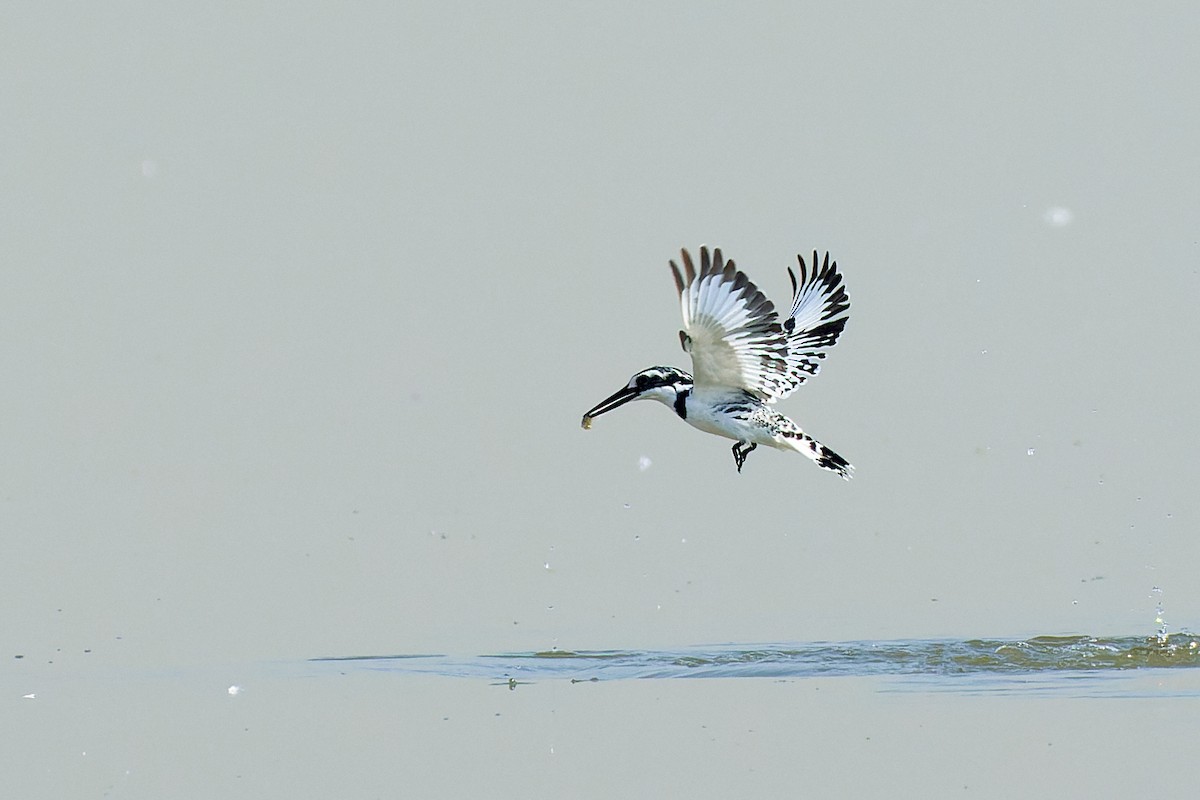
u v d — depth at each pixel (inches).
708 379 688.4
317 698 637.9
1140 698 593.9
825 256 753.6
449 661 697.0
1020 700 596.7
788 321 747.4
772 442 690.8
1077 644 685.3
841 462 689.0
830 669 657.6
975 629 724.7
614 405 712.4
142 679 674.2
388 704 625.9
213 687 657.6
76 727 604.7
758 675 652.1
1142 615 744.3
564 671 673.0
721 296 661.3
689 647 708.0
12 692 655.8
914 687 624.1
